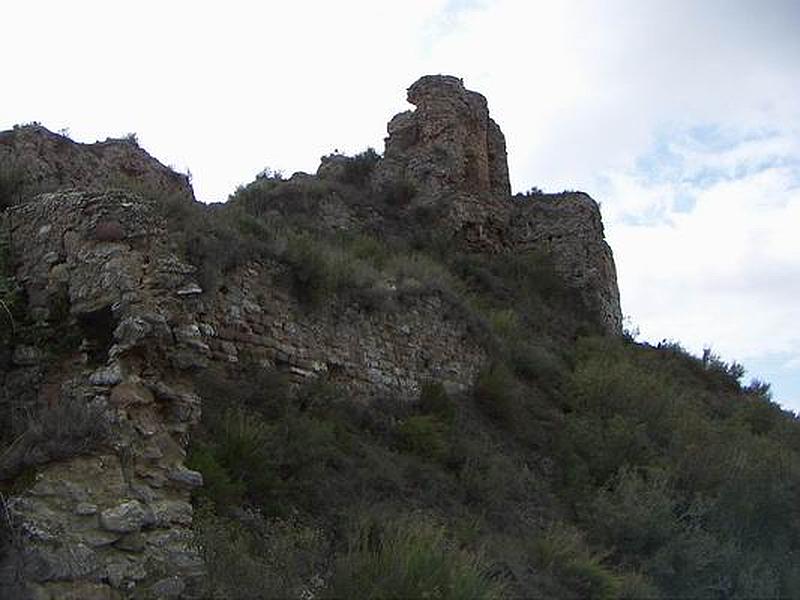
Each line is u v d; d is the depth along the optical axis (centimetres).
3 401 995
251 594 841
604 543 1293
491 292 2695
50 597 775
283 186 2784
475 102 3341
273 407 1264
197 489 973
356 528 1033
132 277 992
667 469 1518
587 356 2420
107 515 833
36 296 1060
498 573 1069
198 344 1030
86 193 1077
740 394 2889
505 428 1747
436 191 3047
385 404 1565
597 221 3238
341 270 1599
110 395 925
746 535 1386
